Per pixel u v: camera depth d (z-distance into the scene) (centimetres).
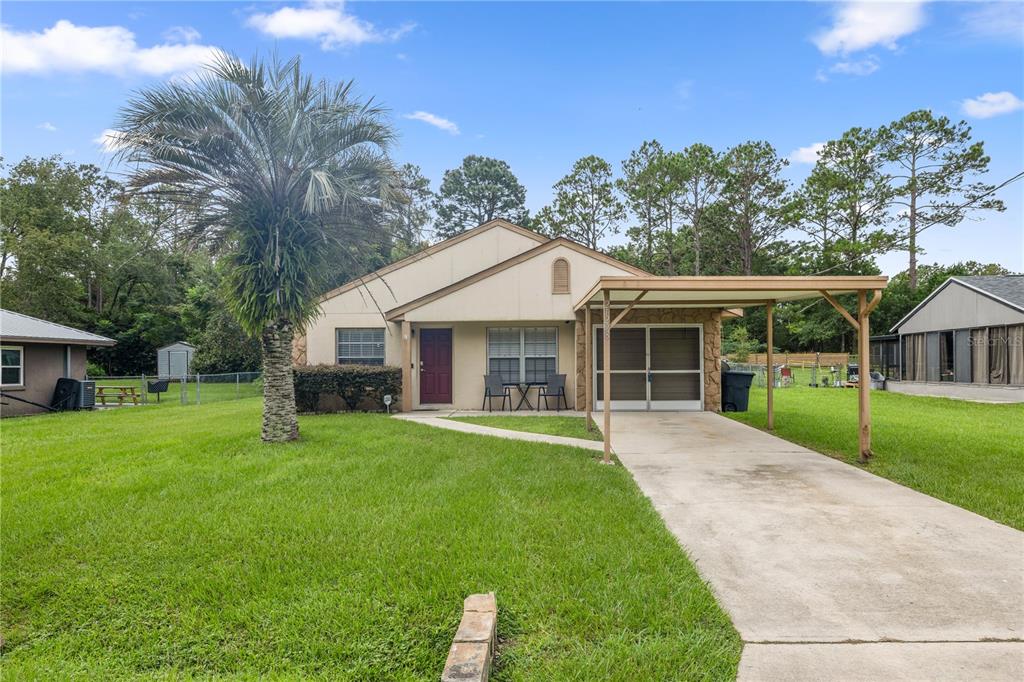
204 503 501
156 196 773
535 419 1104
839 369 2481
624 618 294
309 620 301
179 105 746
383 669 259
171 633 297
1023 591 329
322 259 845
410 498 514
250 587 338
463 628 266
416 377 1313
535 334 1304
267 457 698
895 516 475
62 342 1463
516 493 532
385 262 1534
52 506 492
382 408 1269
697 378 1249
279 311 806
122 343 3259
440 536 414
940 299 1805
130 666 270
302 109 806
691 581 337
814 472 644
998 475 621
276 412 812
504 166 4528
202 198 786
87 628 304
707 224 3825
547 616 300
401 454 717
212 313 2566
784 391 1928
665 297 928
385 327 1353
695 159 3700
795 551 395
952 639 276
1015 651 265
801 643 274
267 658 272
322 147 820
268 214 815
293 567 367
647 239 4000
